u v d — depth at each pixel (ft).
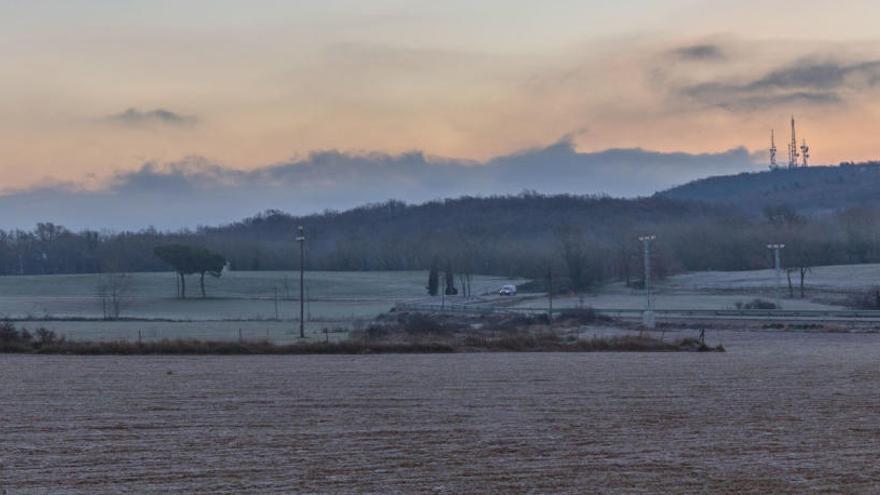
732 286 465.47
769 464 76.23
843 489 68.33
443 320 308.19
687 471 73.61
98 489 67.77
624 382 130.52
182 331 280.10
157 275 575.79
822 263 567.59
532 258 595.06
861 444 84.84
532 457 78.64
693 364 156.97
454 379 133.90
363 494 66.33
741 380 133.39
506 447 82.89
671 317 299.17
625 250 520.01
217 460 77.36
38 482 69.82
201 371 144.46
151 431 90.74
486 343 191.31
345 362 160.45
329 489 67.77
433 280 504.43
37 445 83.51
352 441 85.71
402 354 178.40
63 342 181.27
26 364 155.33
